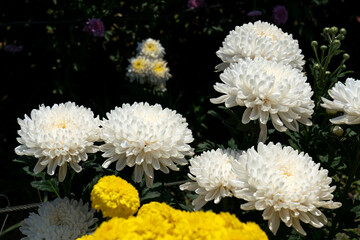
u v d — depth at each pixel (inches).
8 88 45.7
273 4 50.6
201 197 25.2
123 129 24.8
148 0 47.6
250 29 31.1
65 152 24.7
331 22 54.6
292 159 24.1
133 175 26.2
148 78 45.8
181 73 53.7
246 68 26.7
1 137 43.4
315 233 29.8
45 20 44.6
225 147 31.5
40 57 45.3
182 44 53.1
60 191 28.5
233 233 17.8
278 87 26.0
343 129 30.2
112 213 21.9
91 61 48.6
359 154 27.4
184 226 18.5
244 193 23.0
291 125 26.3
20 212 38.9
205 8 48.3
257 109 26.1
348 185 28.3
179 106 48.6
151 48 46.0
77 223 24.9
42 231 24.7
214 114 30.8
